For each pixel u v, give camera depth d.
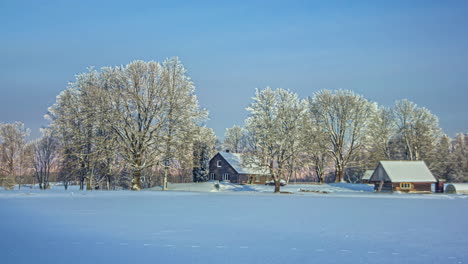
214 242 14.17
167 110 55.66
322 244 13.99
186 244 13.77
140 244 13.70
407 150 89.12
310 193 64.44
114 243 13.84
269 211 26.70
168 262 11.15
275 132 63.38
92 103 54.94
